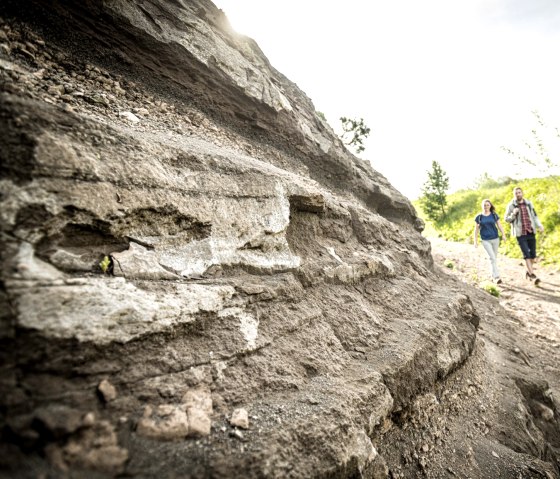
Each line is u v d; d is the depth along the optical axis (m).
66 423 1.40
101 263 1.99
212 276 2.56
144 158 2.41
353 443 2.05
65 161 1.92
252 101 5.18
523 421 4.10
